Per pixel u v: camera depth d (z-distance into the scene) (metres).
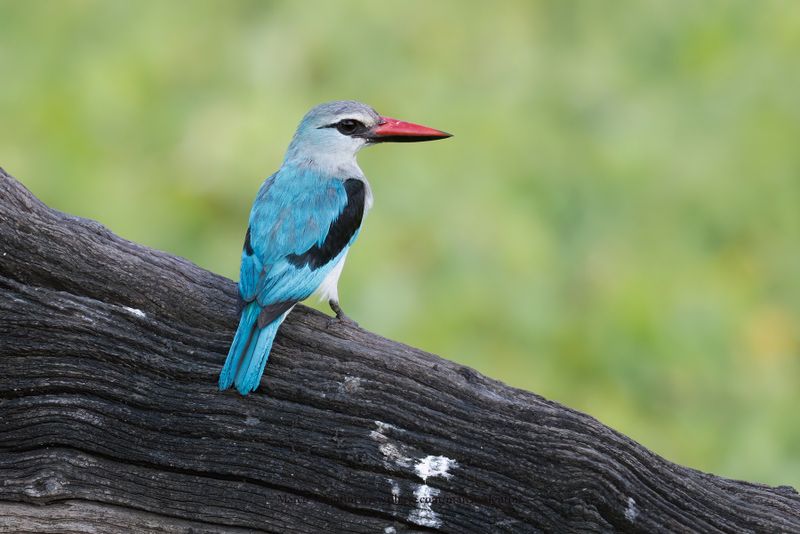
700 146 13.27
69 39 13.54
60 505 7.13
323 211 8.56
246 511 7.23
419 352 7.49
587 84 13.91
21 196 7.34
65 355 7.23
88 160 12.45
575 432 7.27
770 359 12.10
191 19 13.80
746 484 7.64
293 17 13.91
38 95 12.90
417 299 11.46
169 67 13.40
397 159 12.51
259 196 8.76
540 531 7.27
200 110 12.92
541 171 12.77
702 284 12.24
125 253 7.53
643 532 7.34
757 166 13.13
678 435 11.23
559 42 14.60
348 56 13.72
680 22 14.66
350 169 9.20
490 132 12.96
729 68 14.05
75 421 7.16
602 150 13.09
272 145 12.53
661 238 12.59
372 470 7.25
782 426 11.52
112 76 13.06
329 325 7.63
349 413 7.31
